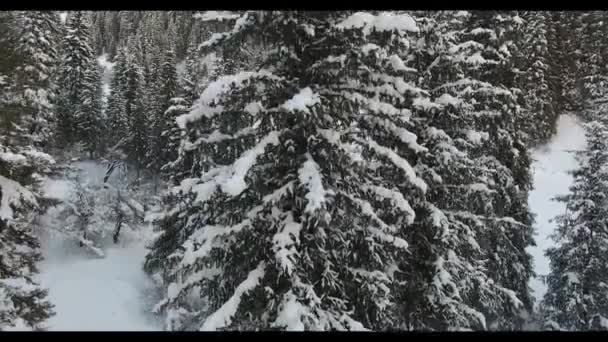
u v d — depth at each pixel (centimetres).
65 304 2488
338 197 827
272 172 869
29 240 1495
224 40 836
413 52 1280
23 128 1558
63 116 4884
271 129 843
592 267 1694
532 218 1928
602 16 4903
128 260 3206
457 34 1395
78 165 4656
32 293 1329
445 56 1268
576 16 5166
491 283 1365
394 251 895
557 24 4769
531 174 1873
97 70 6084
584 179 1798
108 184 3928
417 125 1216
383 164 898
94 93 5300
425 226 1207
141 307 2505
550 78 4366
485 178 1425
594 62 4831
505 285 1736
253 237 834
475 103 1391
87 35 5322
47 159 1435
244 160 741
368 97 886
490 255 1589
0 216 1317
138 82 5934
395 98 892
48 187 3450
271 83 795
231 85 765
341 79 878
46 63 2491
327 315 799
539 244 3077
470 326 1300
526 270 1870
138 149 4788
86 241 3212
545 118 4200
